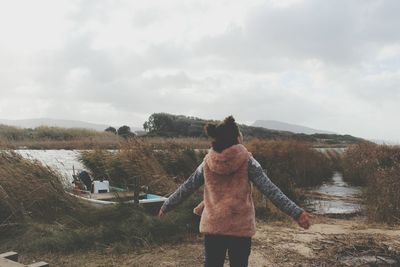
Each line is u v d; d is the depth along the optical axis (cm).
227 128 360
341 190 1579
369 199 1154
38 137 2997
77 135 3253
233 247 354
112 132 3644
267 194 349
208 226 355
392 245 735
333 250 698
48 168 947
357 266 615
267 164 1571
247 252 357
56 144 2562
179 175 1436
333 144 3241
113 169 1313
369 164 1845
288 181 1345
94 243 701
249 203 357
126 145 1445
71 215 852
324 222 955
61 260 635
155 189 1216
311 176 1755
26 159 958
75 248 685
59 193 903
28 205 847
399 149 1978
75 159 1518
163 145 1609
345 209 1159
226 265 605
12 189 847
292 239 773
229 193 355
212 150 361
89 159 1435
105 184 1105
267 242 748
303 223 339
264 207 1035
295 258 652
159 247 702
